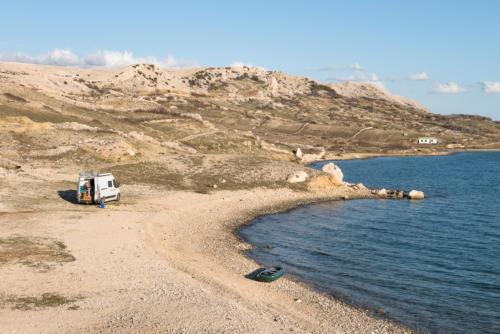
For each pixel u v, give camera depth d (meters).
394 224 51.12
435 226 50.38
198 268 29.11
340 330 20.83
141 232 36.62
